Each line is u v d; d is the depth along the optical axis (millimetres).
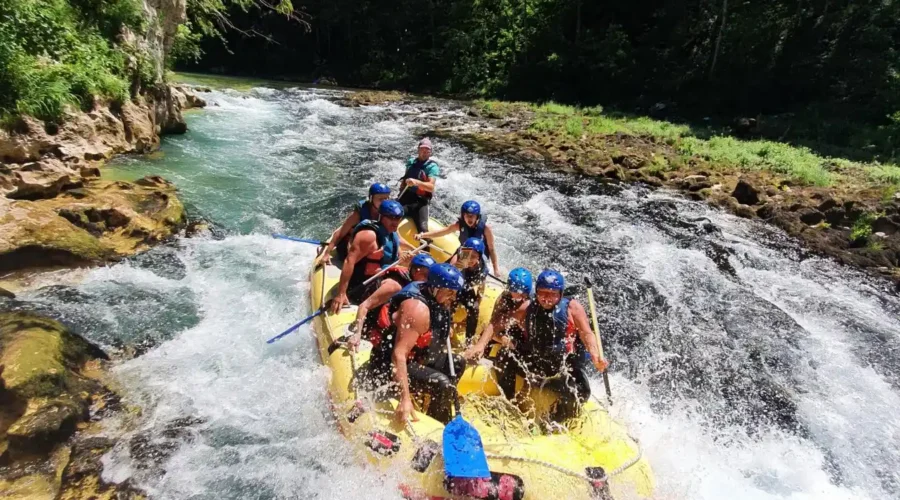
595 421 3965
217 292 6242
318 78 35500
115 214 7277
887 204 10453
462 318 5133
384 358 4051
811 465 4516
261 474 3861
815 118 20328
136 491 3682
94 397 4465
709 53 25891
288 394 4645
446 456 3381
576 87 28938
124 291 6055
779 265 8422
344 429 3959
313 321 5242
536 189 11414
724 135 19094
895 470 4531
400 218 5102
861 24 22453
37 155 8203
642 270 7926
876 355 6199
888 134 18234
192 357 5109
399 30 36156
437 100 26125
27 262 6094
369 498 3580
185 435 4188
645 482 3650
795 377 5750
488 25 33406
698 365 5859
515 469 3461
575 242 8773
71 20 10531
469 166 12930
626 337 6301
